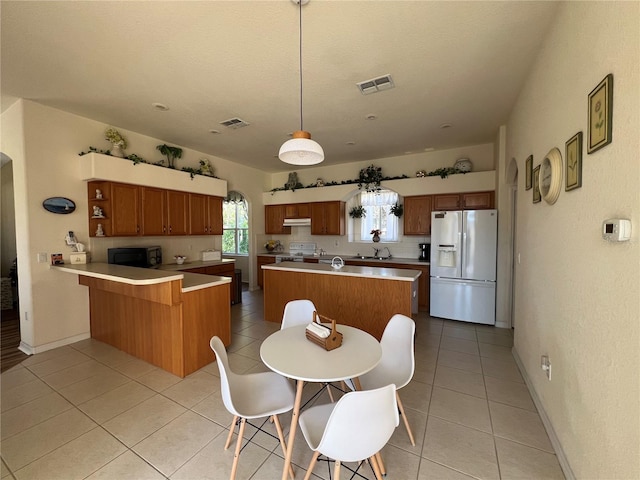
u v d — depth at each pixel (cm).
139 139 407
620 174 112
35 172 308
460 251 417
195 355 276
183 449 178
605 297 123
